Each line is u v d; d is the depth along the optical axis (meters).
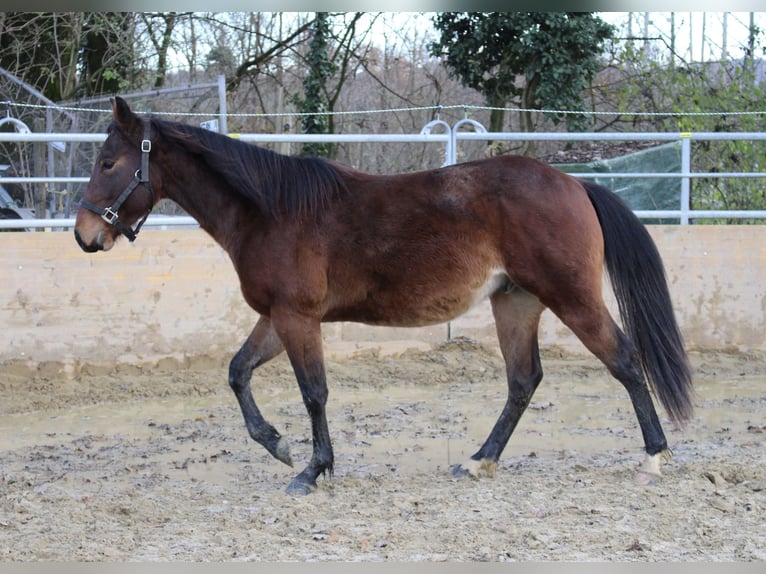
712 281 10.07
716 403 8.17
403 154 21.84
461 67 19.72
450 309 5.65
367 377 9.20
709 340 10.12
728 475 5.71
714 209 13.24
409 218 5.56
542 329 10.04
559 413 7.89
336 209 5.62
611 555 4.30
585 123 19.20
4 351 8.93
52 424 7.66
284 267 5.56
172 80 21.12
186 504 5.33
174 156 5.83
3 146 14.14
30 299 8.98
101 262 9.16
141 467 6.30
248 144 5.73
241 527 4.86
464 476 5.82
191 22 20.59
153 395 8.64
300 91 22.58
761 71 18.23
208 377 9.11
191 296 9.40
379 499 5.36
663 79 18.92
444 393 8.72
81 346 9.12
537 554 4.33
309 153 19.91
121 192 5.74
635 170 13.46
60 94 17.25
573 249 5.43
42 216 12.12
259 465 6.37
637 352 5.61
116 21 17.88
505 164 5.62
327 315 5.77
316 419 5.65
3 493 5.58
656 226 10.02
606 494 5.33
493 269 5.57
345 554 4.38
